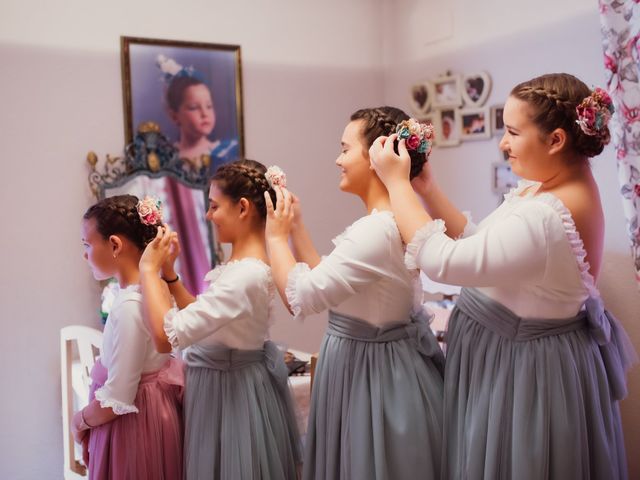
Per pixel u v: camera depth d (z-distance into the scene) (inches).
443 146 138.2
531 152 63.9
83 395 109.3
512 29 121.6
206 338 78.4
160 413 80.2
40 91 122.0
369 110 72.7
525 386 64.1
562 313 65.3
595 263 66.1
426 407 71.0
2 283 121.1
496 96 125.9
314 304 67.7
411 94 144.3
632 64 88.3
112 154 127.5
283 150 143.4
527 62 119.0
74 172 125.0
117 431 79.4
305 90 145.2
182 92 132.3
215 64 135.2
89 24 124.9
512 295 65.7
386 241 67.9
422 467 69.2
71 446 111.4
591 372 66.3
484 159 129.4
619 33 89.0
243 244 79.3
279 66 142.3
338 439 71.8
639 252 89.3
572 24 110.3
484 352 67.2
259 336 79.6
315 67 145.9
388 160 66.9
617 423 71.0
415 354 72.2
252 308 76.4
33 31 121.1
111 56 126.7
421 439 69.4
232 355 77.5
